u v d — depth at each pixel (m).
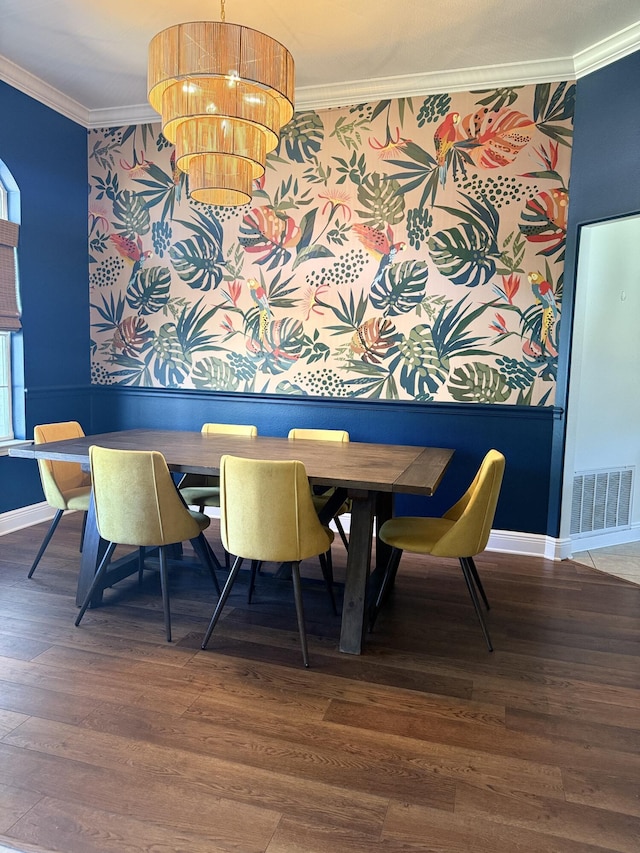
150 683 2.10
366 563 2.35
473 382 3.77
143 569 3.07
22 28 3.20
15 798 1.53
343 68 3.55
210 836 1.42
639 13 2.89
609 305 3.71
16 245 3.87
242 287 4.21
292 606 2.82
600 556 3.71
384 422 3.97
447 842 1.42
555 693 2.10
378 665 2.27
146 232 4.41
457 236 3.72
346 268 3.96
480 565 3.49
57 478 3.20
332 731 1.85
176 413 4.48
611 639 2.54
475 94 3.59
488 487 2.32
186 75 2.07
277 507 2.16
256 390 4.26
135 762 1.68
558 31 3.08
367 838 1.43
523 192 3.56
